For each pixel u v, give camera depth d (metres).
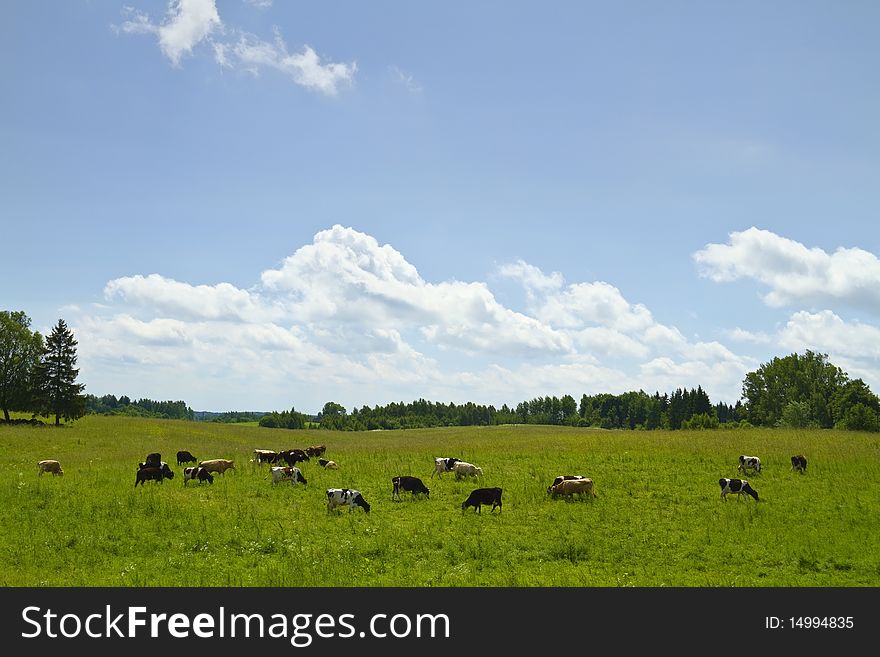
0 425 62.25
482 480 29.47
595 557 18.12
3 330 71.31
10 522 20.41
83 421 74.50
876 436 45.59
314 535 19.97
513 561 17.69
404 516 22.84
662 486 27.78
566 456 35.12
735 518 22.56
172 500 24.25
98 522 20.50
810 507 24.41
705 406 146.50
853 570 17.52
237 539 19.02
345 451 45.34
